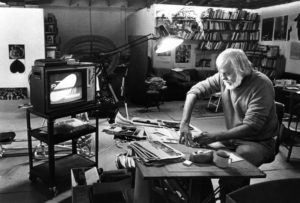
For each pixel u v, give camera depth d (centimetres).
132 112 614
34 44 555
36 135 274
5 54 548
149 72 727
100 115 470
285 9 738
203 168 167
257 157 210
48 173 280
